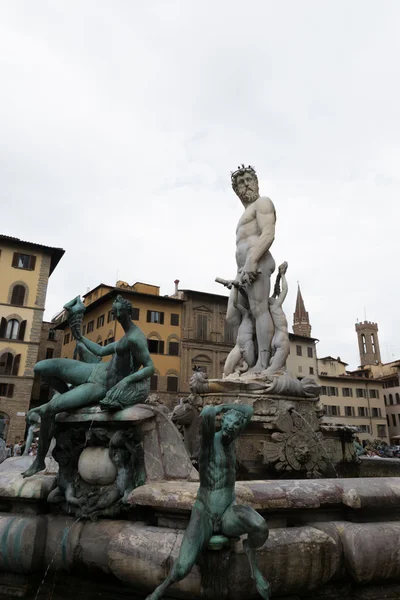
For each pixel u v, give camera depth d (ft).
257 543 8.15
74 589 10.85
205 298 170.91
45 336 194.18
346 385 209.97
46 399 167.43
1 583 11.25
